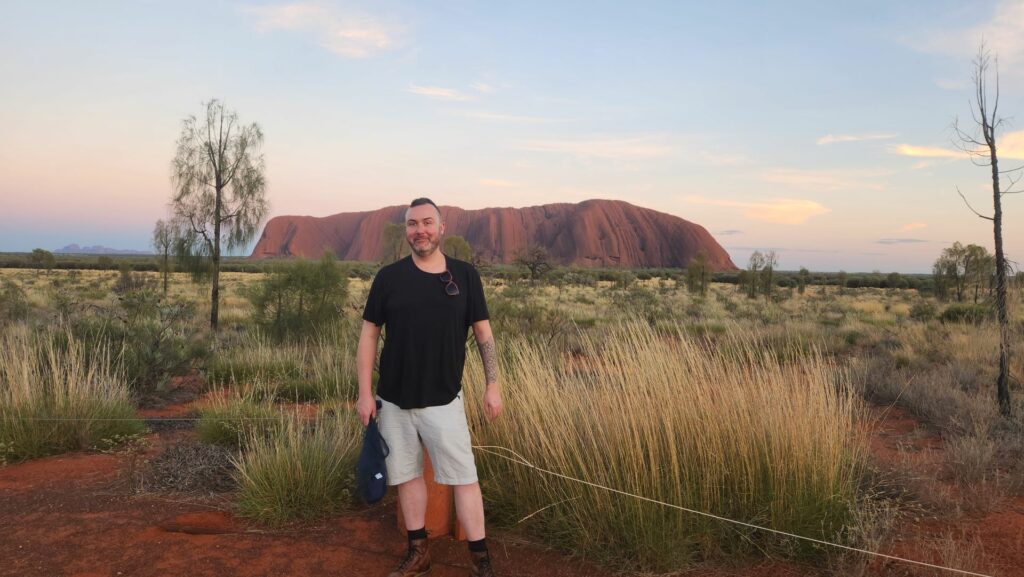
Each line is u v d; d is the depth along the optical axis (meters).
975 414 6.12
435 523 3.54
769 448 3.56
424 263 2.95
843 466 3.67
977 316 16.38
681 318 17.75
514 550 3.40
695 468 3.48
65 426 5.20
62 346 7.58
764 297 34.72
